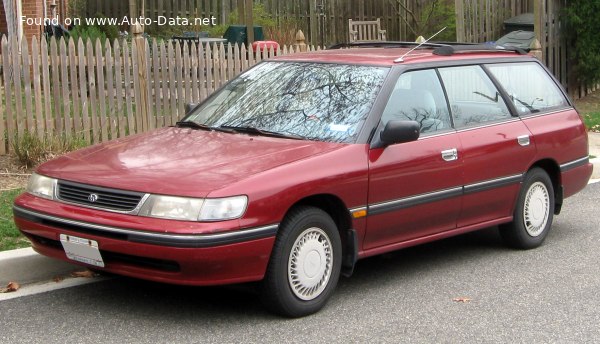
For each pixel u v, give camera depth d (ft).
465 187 22.80
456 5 50.57
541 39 51.19
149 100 35.65
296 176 18.75
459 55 24.23
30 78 33.81
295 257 19.02
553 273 23.39
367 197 20.27
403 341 18.22
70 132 33.19
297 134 20.94
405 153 21.13
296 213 18.94
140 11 59.06
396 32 68.28
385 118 21.16
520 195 25.04
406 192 21.21
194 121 22.84
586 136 27.61
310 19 63.67
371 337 18.39
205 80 37.52
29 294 20.81
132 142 21.24
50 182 19.58
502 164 23.97
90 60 33.45
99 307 19.98
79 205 18.70
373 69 22.25
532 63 26.66
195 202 17.52
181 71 36.60
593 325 19.35
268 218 18.11
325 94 21.91
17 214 19.86
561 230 28.37
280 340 18.07
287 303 18.98
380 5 67.21
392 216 20.98
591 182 36.35
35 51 31.96
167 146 20.47
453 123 22.94
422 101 22.39
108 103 34.35
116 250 17.93
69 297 20.66
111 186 18.31
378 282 22.43
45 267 21.94
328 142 20.40
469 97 23.81
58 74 32.68
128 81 34.86
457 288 21.97
